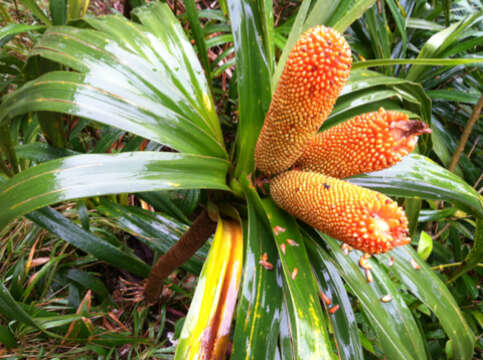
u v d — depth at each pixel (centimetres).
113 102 30
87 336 51
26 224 59
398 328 34
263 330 29
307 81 23
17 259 57
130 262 52
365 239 23
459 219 67
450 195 38
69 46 31
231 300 32
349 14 41
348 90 45
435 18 86
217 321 31
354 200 24
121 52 32
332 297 34
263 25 36
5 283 55
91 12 94
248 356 28
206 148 34
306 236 36
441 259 69
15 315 42
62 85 29
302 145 28
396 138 27
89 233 50
